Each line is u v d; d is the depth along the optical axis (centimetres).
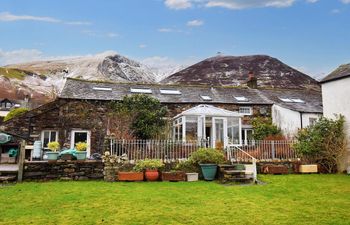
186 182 1207
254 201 857
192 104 2252
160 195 931
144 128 1903
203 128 1914
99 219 666
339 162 1534
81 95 2095
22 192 955
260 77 12119
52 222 640
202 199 880
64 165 1233
